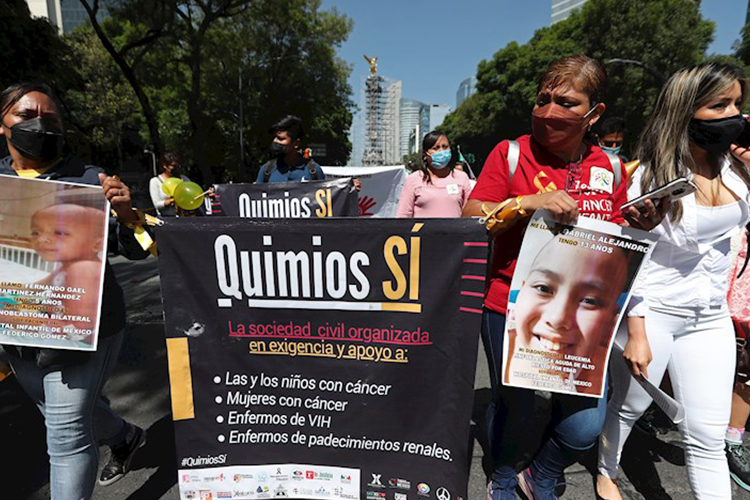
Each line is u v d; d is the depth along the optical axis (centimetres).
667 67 2167
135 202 168
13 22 1041
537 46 2922
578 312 157
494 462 191
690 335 176
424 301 153
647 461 241
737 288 220
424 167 389
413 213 398
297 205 353
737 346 221
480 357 373
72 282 160
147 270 693
